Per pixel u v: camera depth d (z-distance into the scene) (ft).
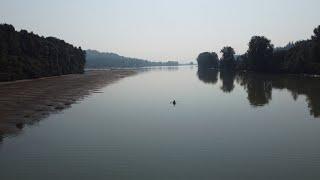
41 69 460.96
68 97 240.94
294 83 354.54
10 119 157.28
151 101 223.30
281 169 93.09
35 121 154.81
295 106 197.98
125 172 91.35
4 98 228.43
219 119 159.63
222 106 200.23
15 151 109.91
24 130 137.59
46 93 262.88
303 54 462.60
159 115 171.01
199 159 101.35
